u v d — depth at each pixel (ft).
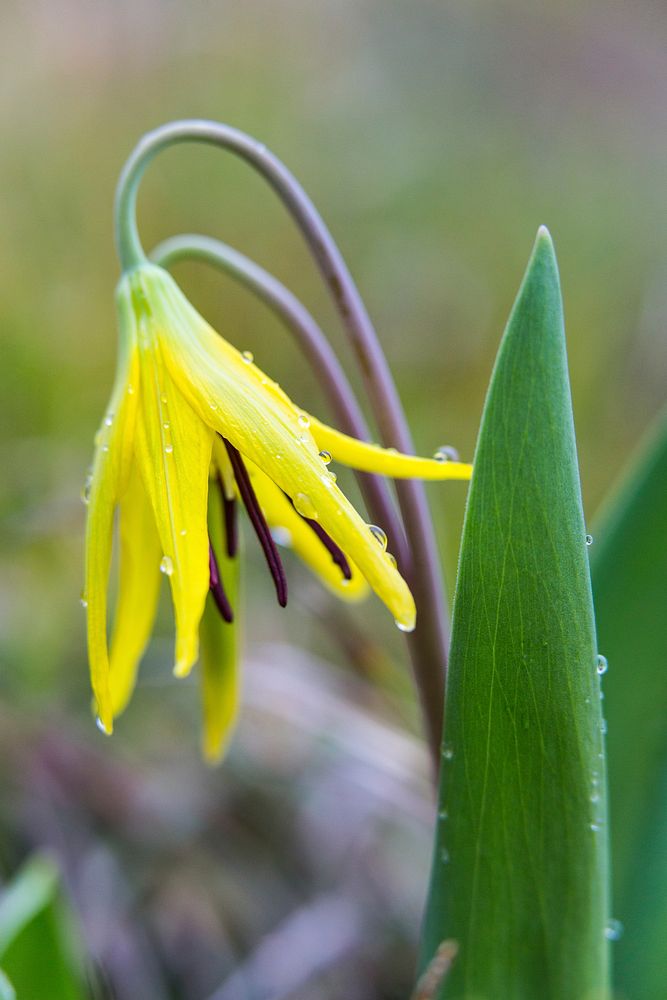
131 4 1.53
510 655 0.61
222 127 0.66
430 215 1.60
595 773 0.61
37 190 1.35
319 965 0.74
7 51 1.47
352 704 0.81
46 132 1.40
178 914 0.77
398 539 0.67
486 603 0.61
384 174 1.61
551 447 0.60
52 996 0.65
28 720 0.82
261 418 0.62
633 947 0.67
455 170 1.69
